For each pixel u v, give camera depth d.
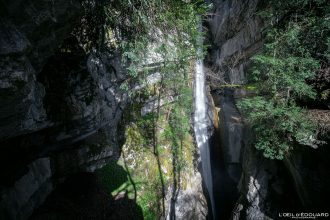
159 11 5.78
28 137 6.23
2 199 5.96
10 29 3.33
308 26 7.84
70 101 6.53
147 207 11.82
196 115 16.67
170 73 10.55
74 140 7.79
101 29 6.56
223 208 16.22
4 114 3.65
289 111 7.62
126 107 13.28
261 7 11.23
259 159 12.02
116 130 12.28
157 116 14.29
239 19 14.13
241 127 14.91
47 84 6.12
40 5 3.62
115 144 11.61
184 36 6.70
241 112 14.48
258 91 9.31
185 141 14.88
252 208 11.43
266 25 10.62
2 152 6.02
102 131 10.49
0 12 3.25
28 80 3.65
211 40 19.28
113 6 5.67
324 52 7.53
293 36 7.39
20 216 6.68
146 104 13.90
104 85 9.01
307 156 8.48
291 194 10.48
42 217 8.34
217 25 17.69
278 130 8.35
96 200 10.67
